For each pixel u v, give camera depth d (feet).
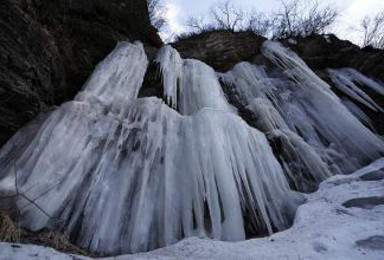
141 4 29.76
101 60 24.34
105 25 25.61
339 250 11.31
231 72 29.81
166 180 16.06
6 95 15.40
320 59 31.14
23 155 14.53
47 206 13.46
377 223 13.12
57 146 15.12
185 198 15.66
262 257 11.11
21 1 16.08
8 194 12.87
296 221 14.61
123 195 15.20
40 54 17.42
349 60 31.42
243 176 16.97
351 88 29.04
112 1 26.73
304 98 27.35
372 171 20.16
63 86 20.57
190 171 16.43
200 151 16.78
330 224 13.42
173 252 11.81
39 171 14.06
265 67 30.45
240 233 14.46
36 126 16.46
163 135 18.13
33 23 16.67
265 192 17.51
